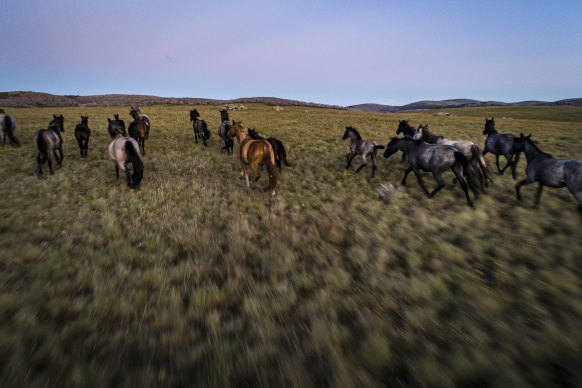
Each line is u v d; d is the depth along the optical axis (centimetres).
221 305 317
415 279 353
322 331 266
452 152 645
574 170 519
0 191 730
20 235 479
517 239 469
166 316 287
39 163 886
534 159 607
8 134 1312
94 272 368
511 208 625
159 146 1487
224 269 391
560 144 1459
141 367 231
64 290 331
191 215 599
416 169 746
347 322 290
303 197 732
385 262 406
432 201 688
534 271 376
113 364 231
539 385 212
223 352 246
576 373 221
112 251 424
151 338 262
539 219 552
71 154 1236
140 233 499
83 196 709
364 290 342
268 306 310
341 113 4675
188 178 920
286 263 401
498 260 407
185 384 219
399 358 243
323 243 464
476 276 369
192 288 343
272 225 549
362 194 748
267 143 719
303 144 1627
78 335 264
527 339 257
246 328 279
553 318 289
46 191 742
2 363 231
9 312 292
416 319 285
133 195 717
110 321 285
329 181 903
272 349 249
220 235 500
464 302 315
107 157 1207
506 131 2095
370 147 905
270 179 716
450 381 216
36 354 238
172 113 3684
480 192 745
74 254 418
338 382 214
